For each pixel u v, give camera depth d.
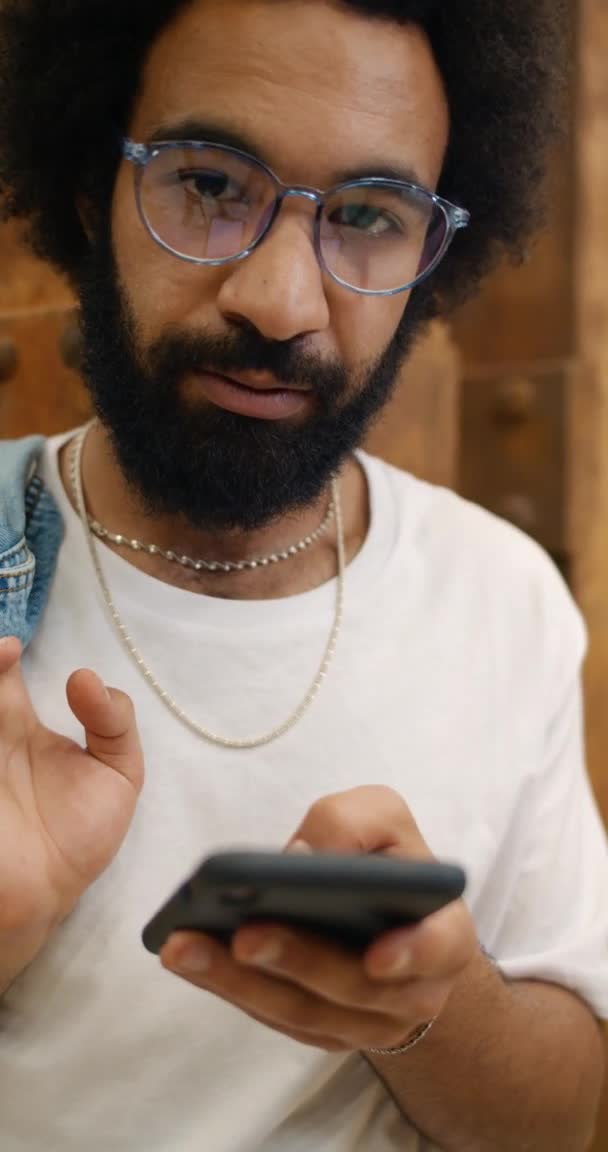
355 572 0.88
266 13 0.71
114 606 0.81
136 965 0.76
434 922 0.54
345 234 0.75
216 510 0.78
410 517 0.94
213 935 0.55
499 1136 0.84
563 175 1.38
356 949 0.55
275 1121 0.80
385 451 1.19
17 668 0.71
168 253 0.73
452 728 0.87
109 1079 0.77
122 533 0.84
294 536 0.86
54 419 1.12
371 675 0.85
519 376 1.41
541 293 1.42
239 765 0.80
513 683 0.92
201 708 0.80
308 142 0.71
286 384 0.74
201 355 0.73
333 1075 0.84
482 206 0.92
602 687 1.41
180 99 0.72
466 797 0.86
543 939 0.90
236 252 0.72
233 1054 0.78
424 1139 0.88
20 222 0.94
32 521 0.83
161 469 0.77
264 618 0.83
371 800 0.61
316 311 0.72
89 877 0.72
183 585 0.84
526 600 0.96
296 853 0.48
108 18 0.77
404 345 0.88
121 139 0.78
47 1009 0.76
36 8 0.83
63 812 0.71
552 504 1.40
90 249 0.86
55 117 0.83
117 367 0.77
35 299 1.13
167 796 0.78
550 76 0.90
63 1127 0.77
